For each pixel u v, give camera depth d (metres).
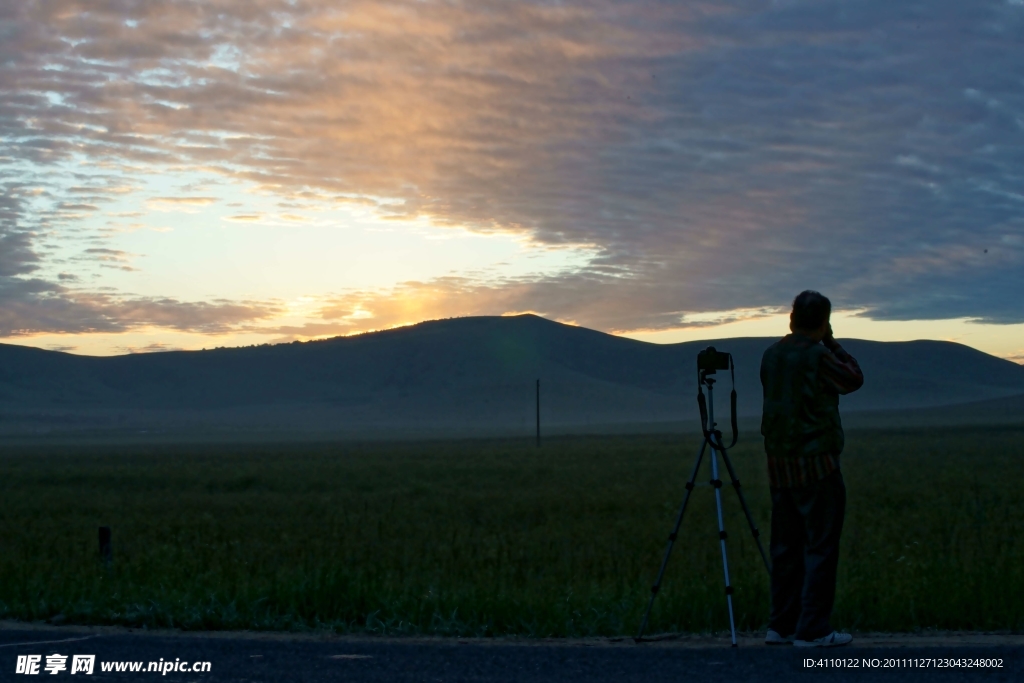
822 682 6.03
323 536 20.17
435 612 8.59
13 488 42.06
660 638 7.89
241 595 9.36
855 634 8.02
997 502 25.86
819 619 7.36
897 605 8.47
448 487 37.44
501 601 8.80
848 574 10.92
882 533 17.88
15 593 9.84
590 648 7.22
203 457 76.94
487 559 14.42
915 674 6.24
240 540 19.64
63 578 11.19
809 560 7.49
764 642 7.64
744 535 18.23
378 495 34.28
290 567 13.64
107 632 8.05
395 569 13.12
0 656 6.92
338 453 82.00
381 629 8.32
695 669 6.43
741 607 8.55
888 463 47.66
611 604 8.98
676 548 15.80
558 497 30.36
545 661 6.69
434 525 22.67
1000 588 8.69
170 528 23.20
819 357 7.66
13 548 18.23
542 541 18.36
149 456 80.44
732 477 8.17
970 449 62.88
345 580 9.41
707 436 8.20
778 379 7.84
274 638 7.82
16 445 129.12
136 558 15.59
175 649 7.15
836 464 7.58
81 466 62.66
